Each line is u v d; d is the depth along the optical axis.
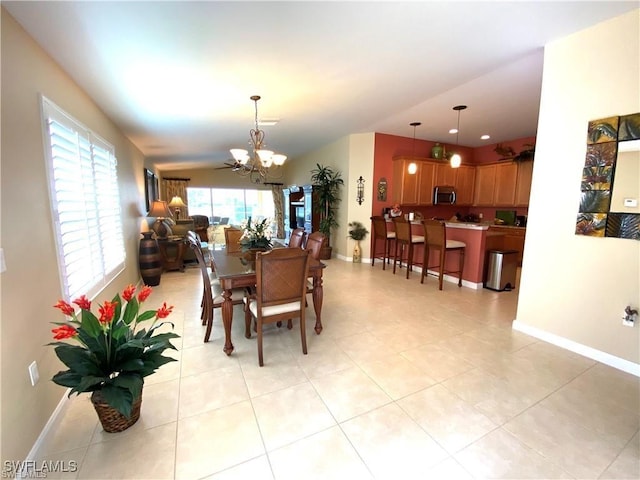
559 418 1.70
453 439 1.55
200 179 9.95
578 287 2.36
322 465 1.41
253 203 10.66
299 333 2.79
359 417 1.71
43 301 1.67
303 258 2.25
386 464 1.41
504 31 2.15
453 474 1.36
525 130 5.28
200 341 2.66
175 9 1.77
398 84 3.06
